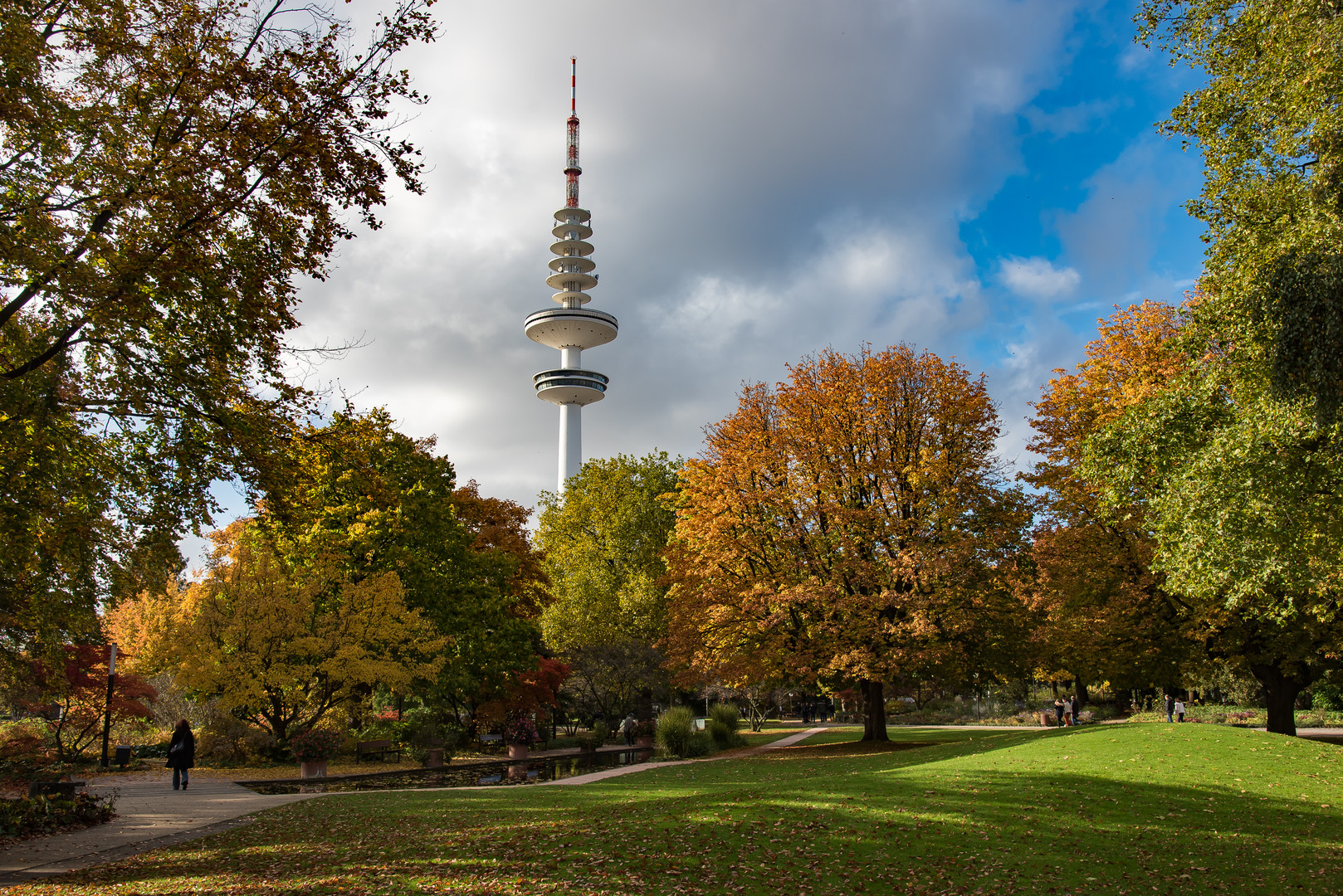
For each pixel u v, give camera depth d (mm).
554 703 41562
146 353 13883
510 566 36844
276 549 28750
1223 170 14828
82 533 14422
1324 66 12445
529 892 9570
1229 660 26078
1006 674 30781
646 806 14883
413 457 34031
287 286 13984
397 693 30922
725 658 29500
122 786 21500
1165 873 10875
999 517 28562
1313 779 15773
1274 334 12875
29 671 21078
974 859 11281
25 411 12547
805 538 29844
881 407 30016
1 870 11281
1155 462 16156
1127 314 27656
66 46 12430
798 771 21266
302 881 10078
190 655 26484
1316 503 13219
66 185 12328
